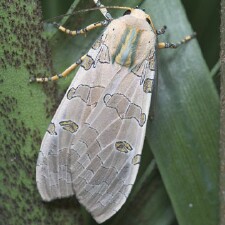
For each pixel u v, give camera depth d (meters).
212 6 0.11
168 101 0.10
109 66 0.10
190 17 0.11
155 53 0.10
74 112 0.09
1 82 0.09
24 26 0.09
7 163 0.09
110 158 0.10
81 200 0.10
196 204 0.10
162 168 0.10
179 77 0.10
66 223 0.09
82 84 0.09
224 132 0.09
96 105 0.10
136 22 0.10
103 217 0.10
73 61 0.09
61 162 0.09
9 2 0.09
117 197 0.10
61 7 0.10
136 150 0.10
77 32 0.09
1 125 0.09
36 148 0.09
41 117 0.09
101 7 0.09
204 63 0.10
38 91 0.09
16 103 0.09
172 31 0.10
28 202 0.09
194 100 0.10
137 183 0.10
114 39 0.10
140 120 0.10
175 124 0.10
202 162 0.10
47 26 0.09
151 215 0.10
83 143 0.10
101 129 0.10
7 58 0.09
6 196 0.09
